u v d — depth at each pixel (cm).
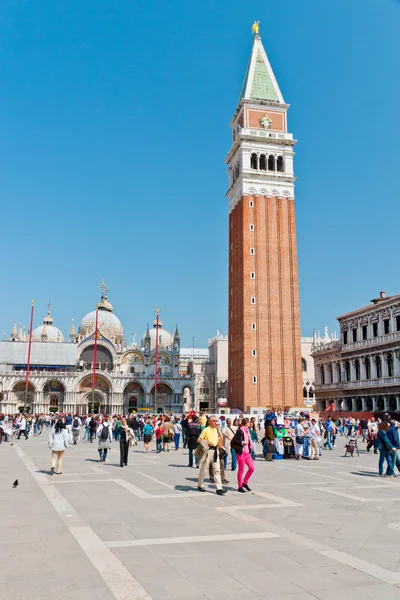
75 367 14075
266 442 3919
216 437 2377
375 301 10488
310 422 4256
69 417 5888
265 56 12638
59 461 3000
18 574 1188
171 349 15575
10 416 9988
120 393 13775
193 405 14375
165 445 5259
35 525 1662
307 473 3108
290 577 1180
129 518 1773
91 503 2055
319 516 1836
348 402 11162
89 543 1446
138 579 1162
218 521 1731
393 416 8450
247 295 10994
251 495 2272
